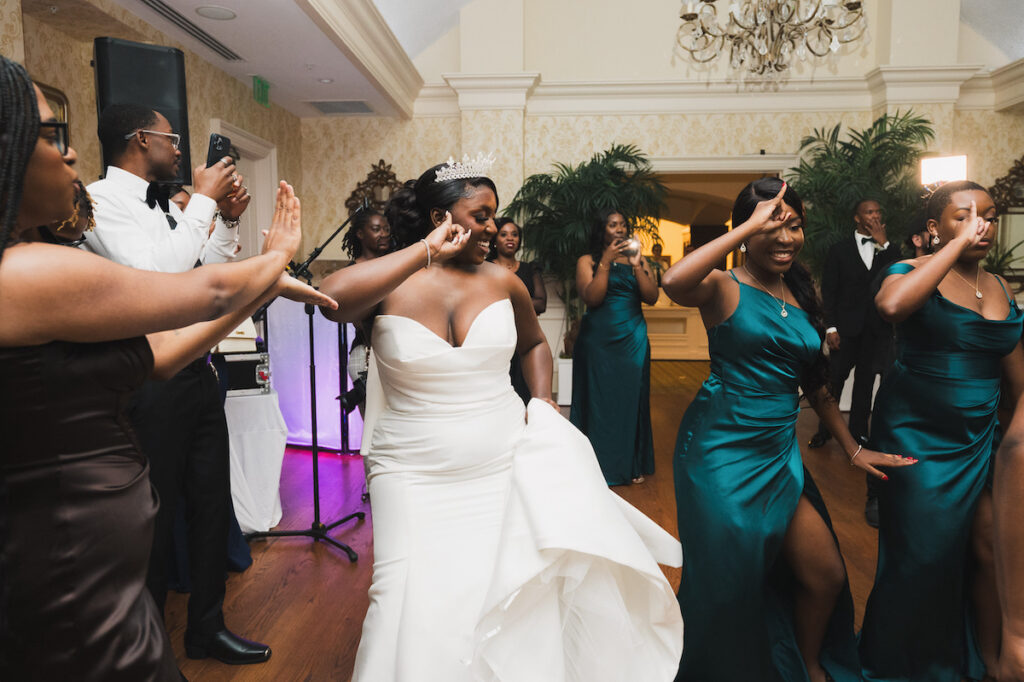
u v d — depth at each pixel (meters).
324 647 2.24
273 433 3.26
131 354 0.98
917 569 1.94
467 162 1.60
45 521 0.91
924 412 1.98
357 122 7.17
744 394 1.79
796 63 6.95
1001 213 6.98
